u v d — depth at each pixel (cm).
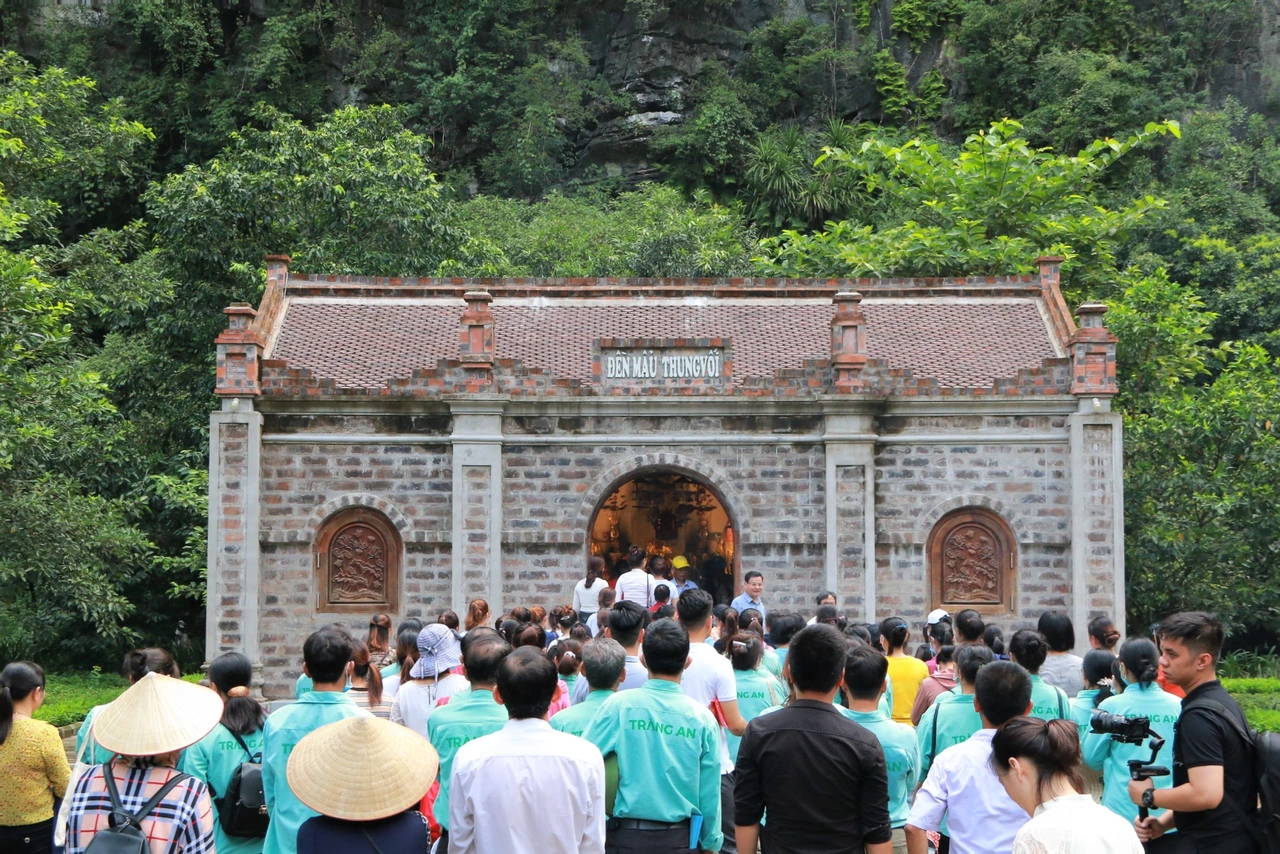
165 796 723
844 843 758
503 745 746
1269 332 4956
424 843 717
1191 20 6338
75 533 2886
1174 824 770
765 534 2477
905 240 3941
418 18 6594
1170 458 3356
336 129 3822
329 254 3562
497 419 2458
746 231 5522
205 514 3259
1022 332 2691
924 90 6606
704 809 851
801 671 778
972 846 773
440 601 2459
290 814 835
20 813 918
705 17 6738
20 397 2780
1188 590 3253
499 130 6347
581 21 6819
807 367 2478
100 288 3603
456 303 2770
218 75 6122
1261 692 2655
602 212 5750
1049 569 2455
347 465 2466
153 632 3581
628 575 2127
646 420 2492
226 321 3519
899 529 2469
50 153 3578
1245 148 5759
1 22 5906
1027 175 4088
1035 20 6394
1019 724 667
